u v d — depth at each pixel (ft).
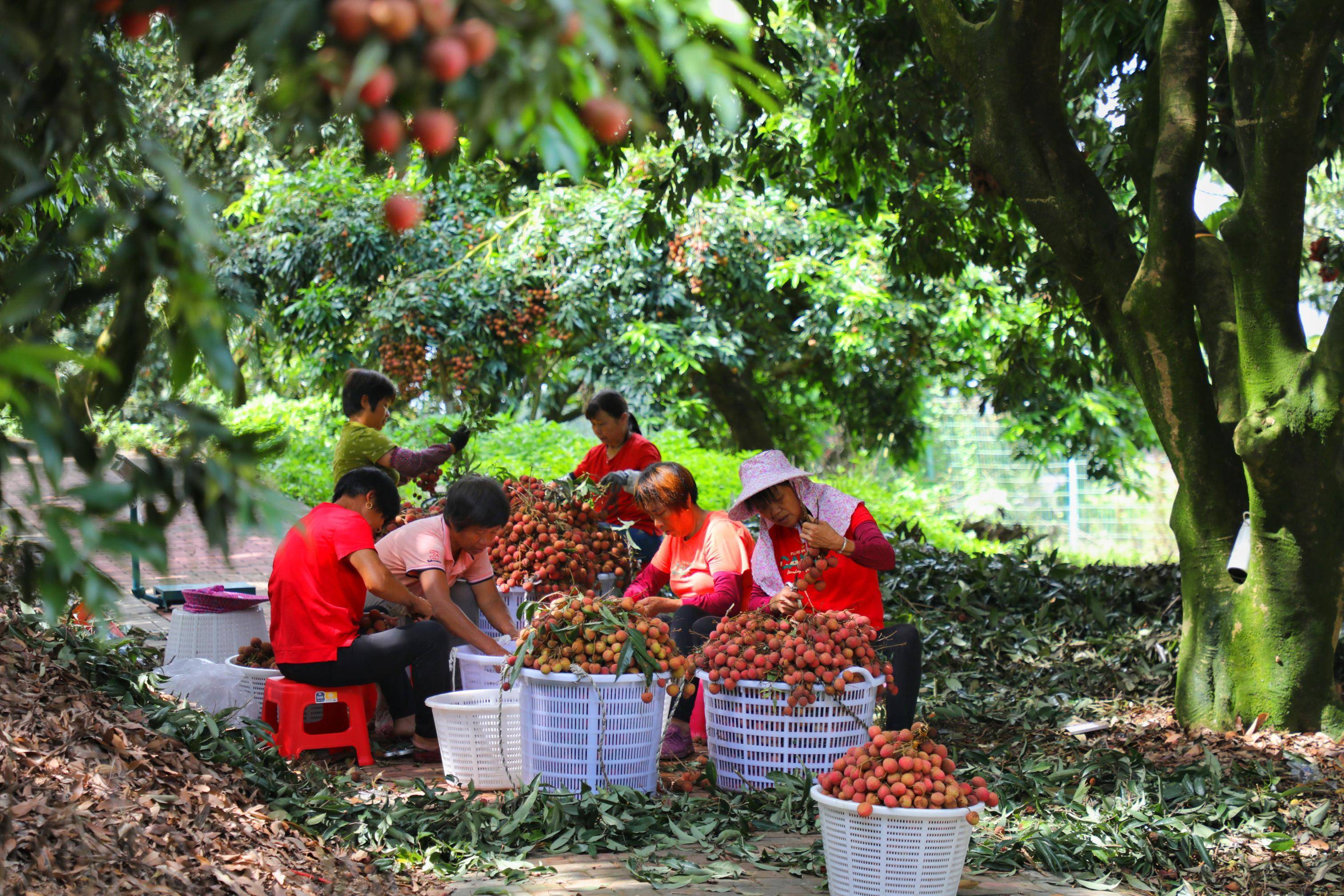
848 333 39.55
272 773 12.85
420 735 15.43
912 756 10.62
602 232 37.88
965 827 10.41
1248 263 16.78
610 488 20.63
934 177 28.12
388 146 3.86
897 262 28.66
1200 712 17.83
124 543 3.93
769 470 14.82
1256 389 16.92
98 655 14.42
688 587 16.40
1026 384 31.42
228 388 4.04
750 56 3.80
